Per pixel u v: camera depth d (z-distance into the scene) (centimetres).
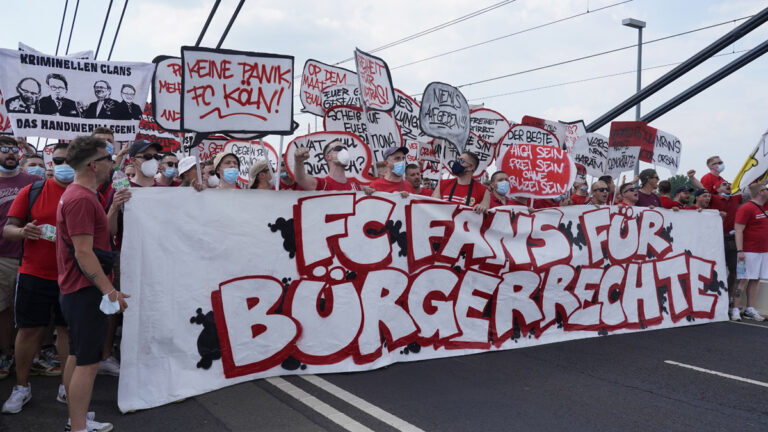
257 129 438
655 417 386
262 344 439
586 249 625
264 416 368
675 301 700
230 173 453
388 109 693
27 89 468
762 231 751
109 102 499
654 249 687
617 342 600
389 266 493
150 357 389
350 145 600
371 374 460
